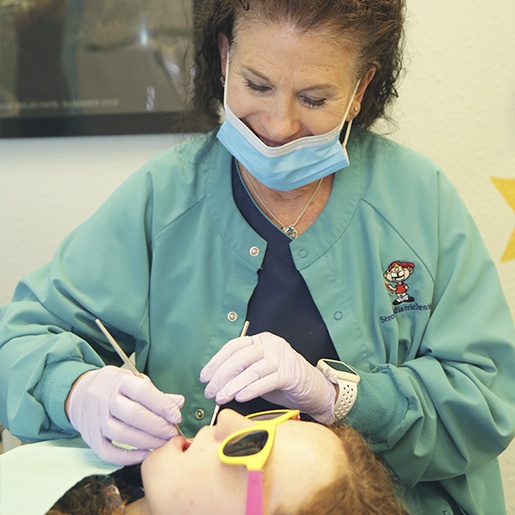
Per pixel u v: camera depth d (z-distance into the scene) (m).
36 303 1.31
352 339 1.24
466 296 1.25
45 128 1.84
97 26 1.78
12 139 1.89
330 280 1.25
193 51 1.29
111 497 1.03
